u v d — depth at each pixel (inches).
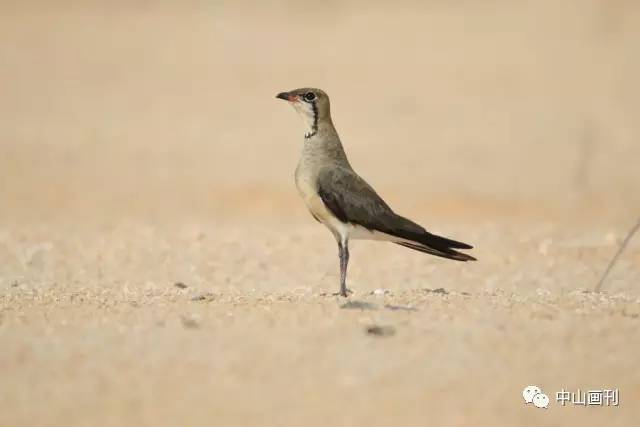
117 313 362.0
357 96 1294.3
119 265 571.2
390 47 1563.7
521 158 998.4
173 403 280.7
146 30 1653.5
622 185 887.1
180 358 309.6
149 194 864.9
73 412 274.8
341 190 414.0
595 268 565.0
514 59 1481.3
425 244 414.3
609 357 314.7
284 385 291.7
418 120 1175.0
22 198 842.2
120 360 308.5
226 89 1333.7
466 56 1503.4
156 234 671.1
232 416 273.7
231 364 305.6
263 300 389.1
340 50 1542.8
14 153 1005.2
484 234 676.1
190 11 1788.9
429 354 314.2
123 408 277.6
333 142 426.0
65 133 1104.2
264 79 1385.3
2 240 642.8
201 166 973.8
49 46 1550.2
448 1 1867.6
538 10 1775.3
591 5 1754.4
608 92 1299.2
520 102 1264.8
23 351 315.3
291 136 1119.6
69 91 1316.4
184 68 1439.5
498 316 355.6
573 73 1401.3
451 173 937.5
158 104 1259.8
